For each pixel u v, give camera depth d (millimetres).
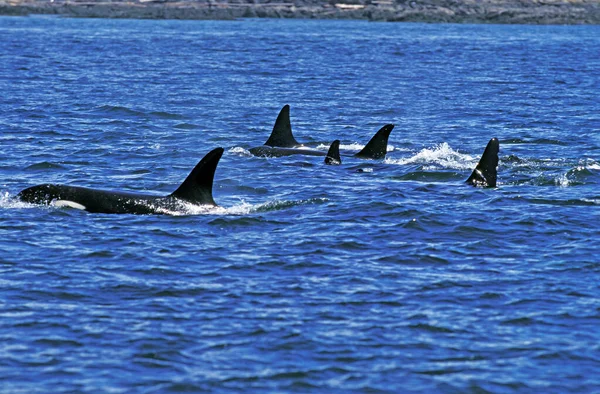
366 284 61094
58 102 164250
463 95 198250
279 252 67750
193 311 55938
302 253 67562
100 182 93000
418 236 72875
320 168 102938
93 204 78375
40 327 53094
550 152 118438
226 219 76188
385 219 77938
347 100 183625
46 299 57406
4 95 173000
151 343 51250
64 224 73812
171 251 67375
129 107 158750
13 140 118250
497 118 156625
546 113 164625
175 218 76500
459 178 98000
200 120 147125
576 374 48500
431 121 152375
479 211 81125
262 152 112062
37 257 65312
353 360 49750
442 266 65375
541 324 54719
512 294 59594
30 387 46062
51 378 47062
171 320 54500
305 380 47500
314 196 87188
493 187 92750
